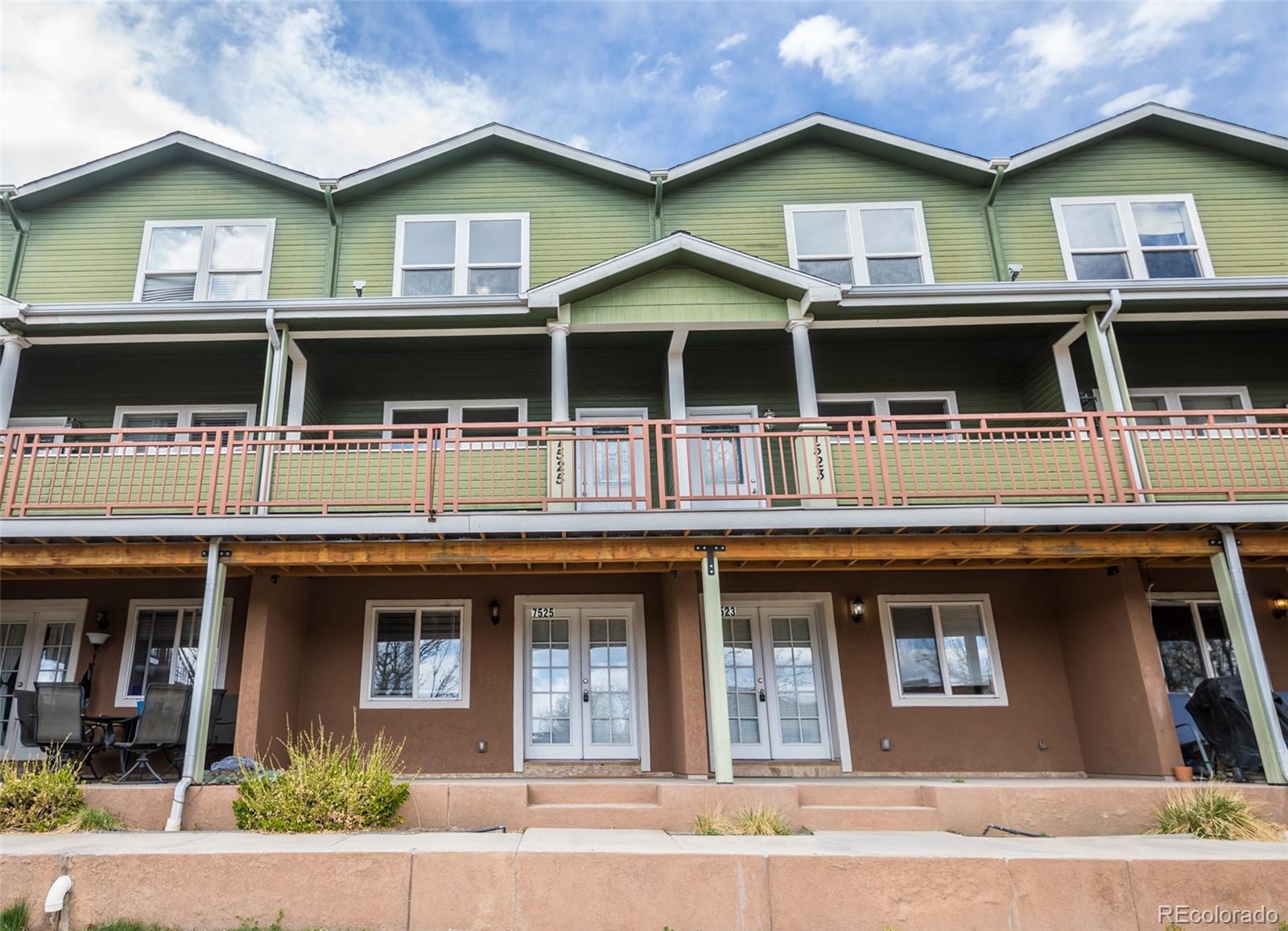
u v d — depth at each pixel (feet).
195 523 25.35
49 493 26.78
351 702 31.63
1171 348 37.45
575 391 36.99
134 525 25.23
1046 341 35.53
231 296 37.22
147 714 24.54
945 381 37.42
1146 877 16.88
